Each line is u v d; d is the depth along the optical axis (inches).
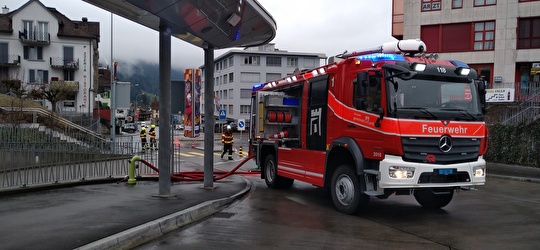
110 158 463.8
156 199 327.9
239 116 2898.6
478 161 291.4
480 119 299.7
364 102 289.1
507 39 1053.2
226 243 229.1
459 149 284.8
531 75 1059.3
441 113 283.4
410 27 1156.5
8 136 517.3
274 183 447.2
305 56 2957.7
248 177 574.2
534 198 398.3
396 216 307.7
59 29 1955.0
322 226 274.2
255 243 230.4
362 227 272.1
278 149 431.8
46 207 284.8
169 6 274.4
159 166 338.3
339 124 321.4
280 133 430.0
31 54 1911.9
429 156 274.2
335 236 248.4
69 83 1834.4
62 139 645.3
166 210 281.1
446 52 1120.8
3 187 346.9
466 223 285.9
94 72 2315.5
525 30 1047.0
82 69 1974.7
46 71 1931.6
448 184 278.2
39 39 1903.3
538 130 659.4
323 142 346.0
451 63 309.9
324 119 346.0
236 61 2891.2
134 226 231.8
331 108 333.4
